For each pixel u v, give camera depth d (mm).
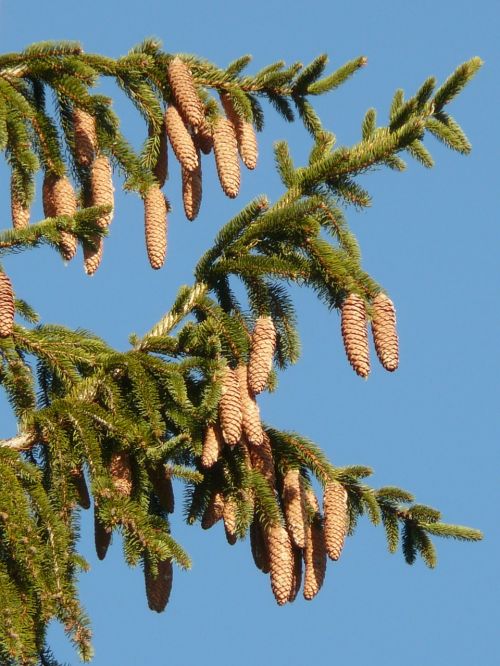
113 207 22328
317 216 23047
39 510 20094
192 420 21484
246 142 24469
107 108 23438
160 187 23984
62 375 21953
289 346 23219
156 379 21766
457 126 24484
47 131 23203
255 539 22672
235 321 22391
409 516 25172
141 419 21531
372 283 22094
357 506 24344
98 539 21594
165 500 22266
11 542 19609
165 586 21781
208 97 23953
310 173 23750
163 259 22828
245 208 22922
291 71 26125
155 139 23828
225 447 22031
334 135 25016
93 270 22125
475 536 25297
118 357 21688
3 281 21016
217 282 23141
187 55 25125
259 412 21844
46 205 23156
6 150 22859
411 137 23422
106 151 23281
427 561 25422
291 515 21938
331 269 22141
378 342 21766
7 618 19250
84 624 19656
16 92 23047
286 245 23016
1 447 20344
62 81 23562
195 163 23312
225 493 22031
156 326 22891
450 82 24406
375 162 23641
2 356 21906
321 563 22141
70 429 21094
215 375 21500
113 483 20672
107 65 24156
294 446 22516
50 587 19641
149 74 24188
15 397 21797
